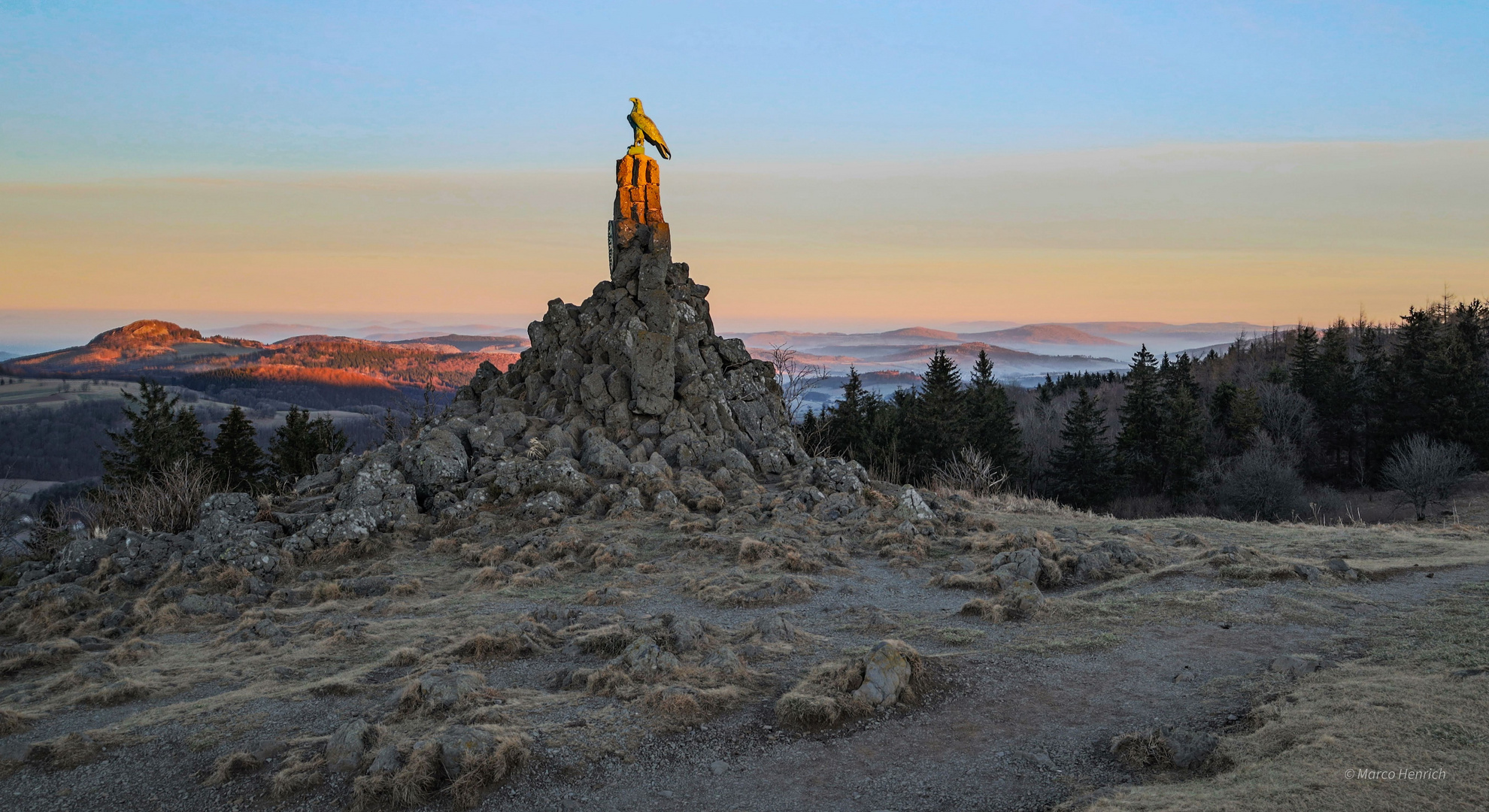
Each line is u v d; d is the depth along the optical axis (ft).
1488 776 25.62
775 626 47.52
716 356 113.19
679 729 35.60
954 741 34.17
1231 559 59.47
